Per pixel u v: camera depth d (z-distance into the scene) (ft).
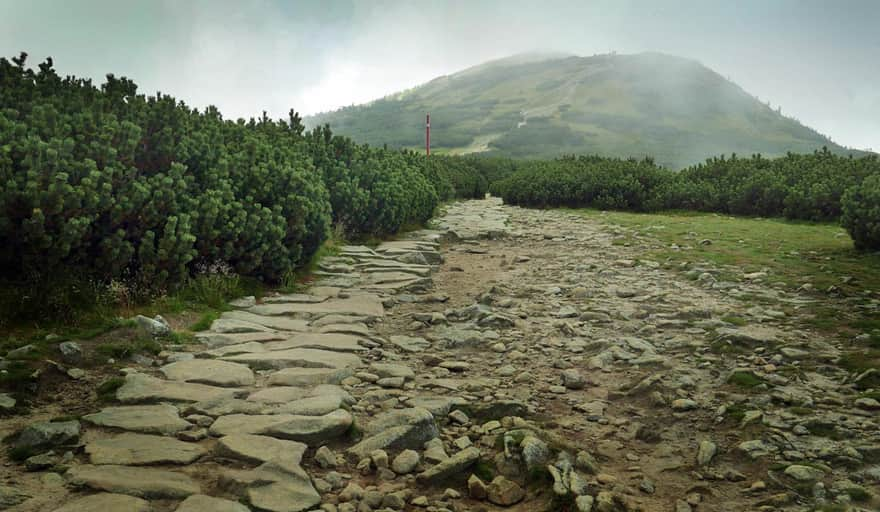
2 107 23.76
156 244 24.09
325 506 10.75
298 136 45.62
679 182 75.87
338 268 34.19
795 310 24.72
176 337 19.81
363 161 48.73
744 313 24.59
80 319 19.34
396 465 12.57
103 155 22.93
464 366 19.29
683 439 14.14
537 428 14.35
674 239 46.83
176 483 10.92
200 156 28.19
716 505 11.25
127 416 13.67
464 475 12.52
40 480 10.98
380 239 46.37
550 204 83.66
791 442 13.32
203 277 25.43
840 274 31.22
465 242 49.93
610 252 42.29
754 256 37.52
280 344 20.25
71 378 15.81
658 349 20.81
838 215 56.34
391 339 22.15
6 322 18.17
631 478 12.41
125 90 30.32
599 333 23.02
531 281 33.47
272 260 28.81
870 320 22.61
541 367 19.43
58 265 20.56
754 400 15.76
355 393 16.51
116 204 22.11
